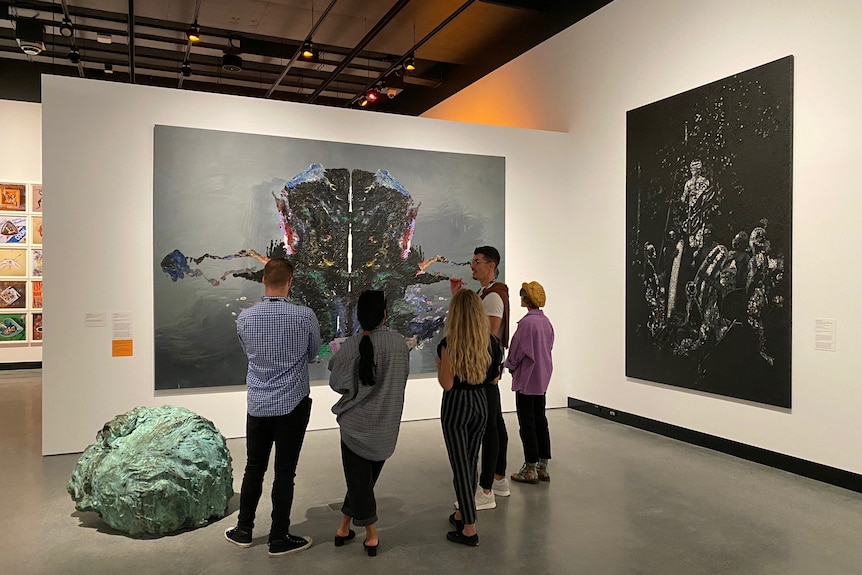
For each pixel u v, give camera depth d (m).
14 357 11.02
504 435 4.32
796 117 4.91
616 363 6.82
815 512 4.05
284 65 11.65
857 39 4.48
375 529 3.53
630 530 3.75
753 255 5.21
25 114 11.12
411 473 4.93
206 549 3.48
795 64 4.92
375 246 6.63
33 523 3.85
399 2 8.00
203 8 8.70
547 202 7.57
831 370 4.63
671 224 6.06
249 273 6.10
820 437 4.71
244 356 6.09
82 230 5.54
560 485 4.60
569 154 7.64
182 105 5.91
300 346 3.47
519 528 3.78
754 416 5.24
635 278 6.51
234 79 12.22
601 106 7.09
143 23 9.08
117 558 3.35
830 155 4.65
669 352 6.06
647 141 6.36
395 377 3.38
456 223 7.02
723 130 5.51
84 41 10.40
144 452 3.76
